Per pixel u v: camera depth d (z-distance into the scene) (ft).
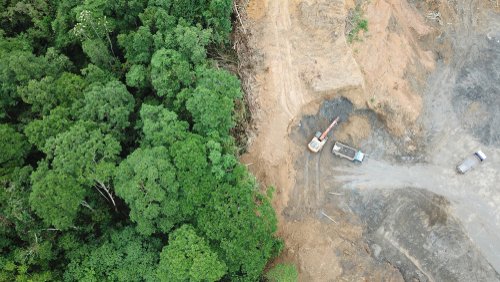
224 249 122.52
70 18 154.61
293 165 163.84
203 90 129.29
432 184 162.81
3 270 122.31
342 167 165.17
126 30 156.15
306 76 162.40
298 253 153.79
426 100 173.78
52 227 129.49
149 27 145.28
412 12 182.60
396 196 161.58
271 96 162.20
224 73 139.33
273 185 159.02
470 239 156.97
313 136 166.91
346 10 168.66
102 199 133.80
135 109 144.97
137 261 124.06
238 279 129.39
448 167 165.07
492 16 188.34
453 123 170.81
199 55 140.26
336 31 165.17
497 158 165.99
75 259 126.31
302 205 160.76
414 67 175.01
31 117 136.46
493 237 157.07
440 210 159.94
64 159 117.50
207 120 129.49
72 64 149.07
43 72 137.80
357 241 158.20
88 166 119.03
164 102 141.08
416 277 155.33
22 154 128.16
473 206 160.35
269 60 164.25
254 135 159.94
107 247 125.80
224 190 123.85
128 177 118.83
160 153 120.78
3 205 122.93
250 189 127.54
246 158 158.61
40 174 118.21
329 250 155.22
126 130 139.23
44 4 160.15
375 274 155.02
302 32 165.78
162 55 136.77
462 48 182.09
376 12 172.24
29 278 122.83
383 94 165.48
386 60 169.48
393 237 158.30
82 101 131.64
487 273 154.40
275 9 166.91
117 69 152.05
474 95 174.70
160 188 117.60
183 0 147.64
